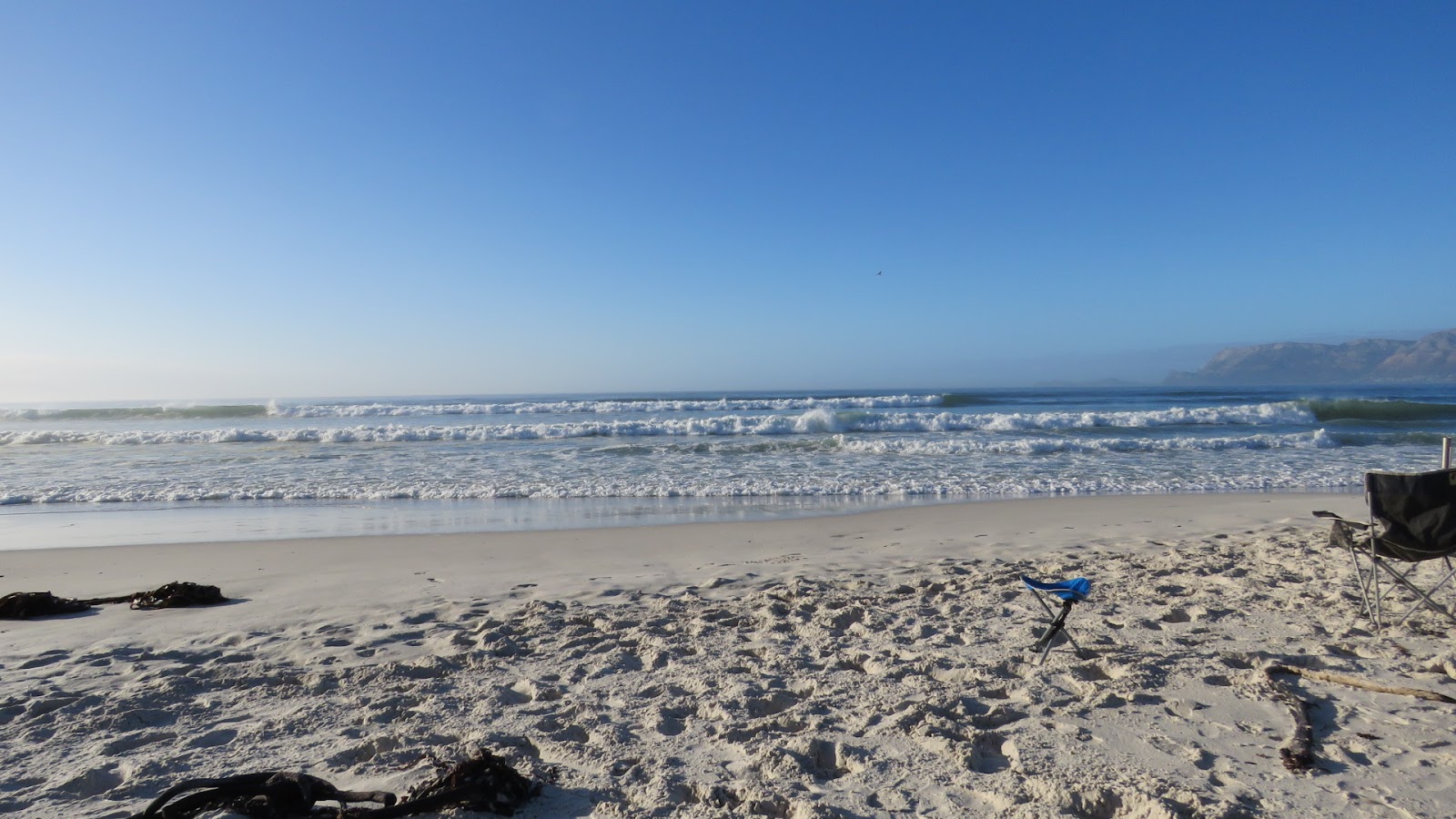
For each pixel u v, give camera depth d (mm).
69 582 6500
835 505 10398
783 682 3807
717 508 10312
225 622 5207
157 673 4117
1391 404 24453
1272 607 4922
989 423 22359
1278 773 2709
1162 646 4133
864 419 22469
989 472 13336
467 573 6652
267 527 9211
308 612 5430
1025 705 3402
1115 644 4188
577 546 7785
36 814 2576
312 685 3885
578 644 4523
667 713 3455
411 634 4840
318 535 8617
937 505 10180
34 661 4355
